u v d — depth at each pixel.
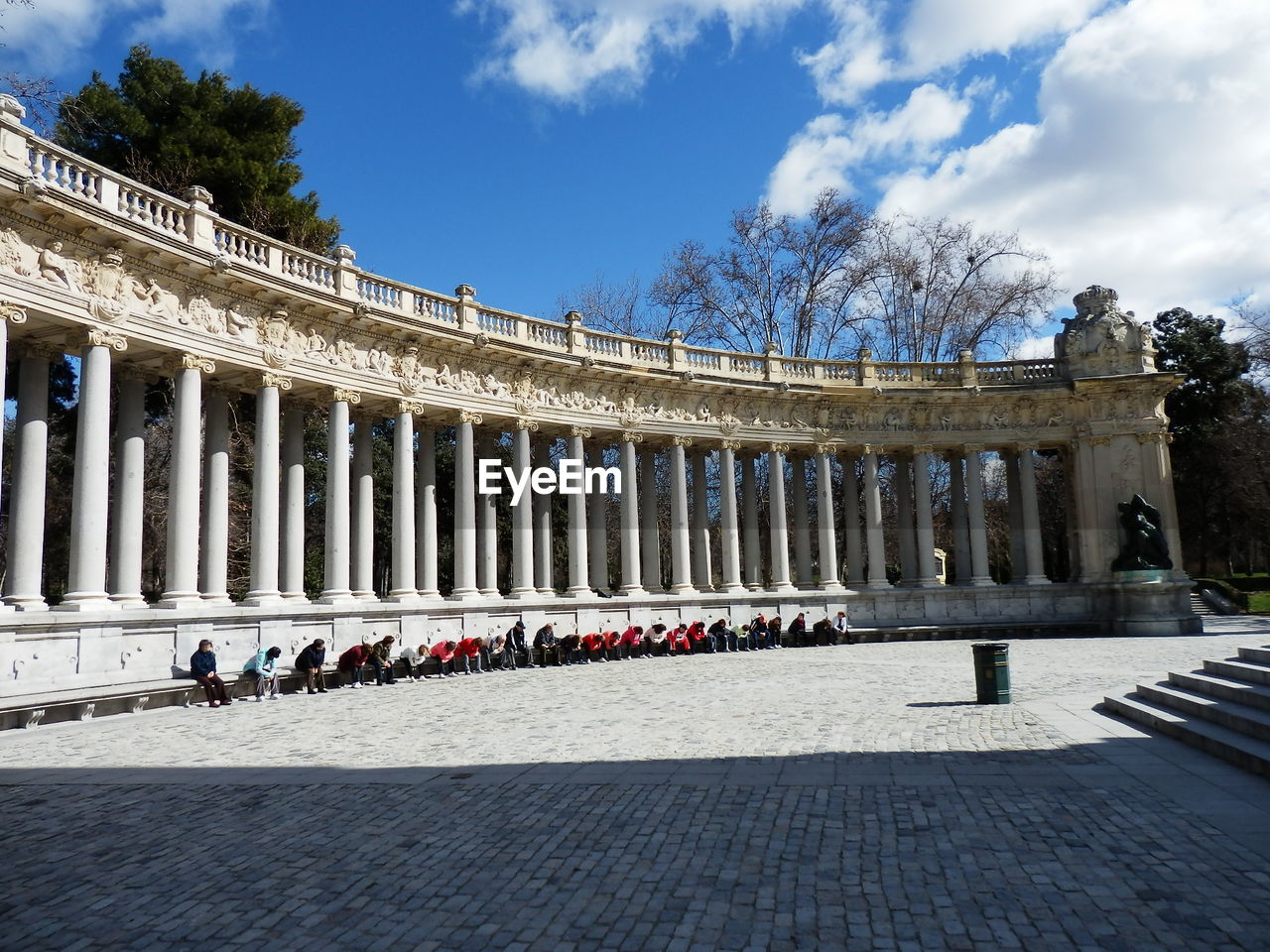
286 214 48.09
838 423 53.03
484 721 21.08
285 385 32.81
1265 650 18.53
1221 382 67.31
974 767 14.71
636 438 46.66
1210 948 7.70
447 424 41.75
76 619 24.58
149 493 50.78
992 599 52.00
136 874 10.24
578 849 10.82
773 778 14.12
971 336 66.00
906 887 9.34
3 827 12.18
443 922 8.69
